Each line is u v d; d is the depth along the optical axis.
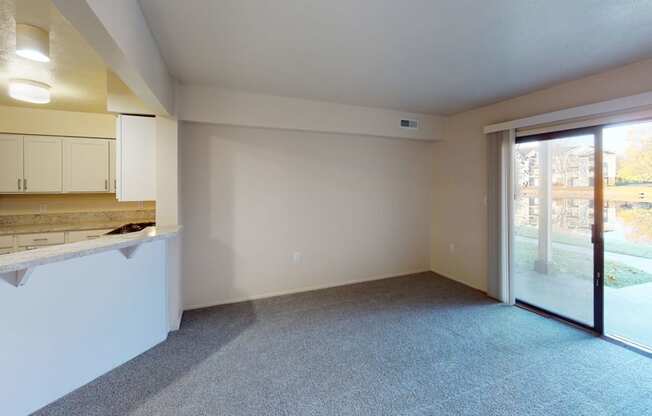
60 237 3.60
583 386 2.08
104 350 2.21
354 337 2.77
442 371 2.26
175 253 2.91
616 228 2.78
